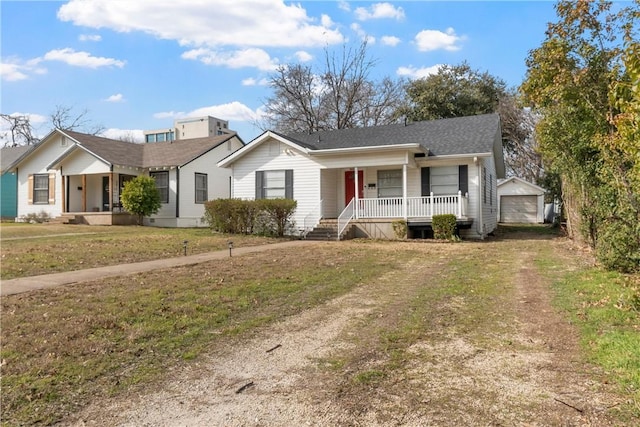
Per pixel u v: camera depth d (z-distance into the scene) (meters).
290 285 8.00
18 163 25.75
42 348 4.68
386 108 38.97
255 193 20.48
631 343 4.30
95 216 23.06
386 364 4.21
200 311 6.18
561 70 7.30
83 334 5.14
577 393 3.46
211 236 17.39
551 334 4.95
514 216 32.47
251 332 5.32
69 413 3.34
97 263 10.46
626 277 7.41
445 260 11.31
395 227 17.66
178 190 23.50
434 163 18.64
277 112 39.09
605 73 6.91
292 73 38.31
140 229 20.39
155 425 3.16
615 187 7.57
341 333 5.24
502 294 7.07
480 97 34.38
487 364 4.14
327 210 20.02
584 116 8.00
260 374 4.05
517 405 3.30
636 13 6.27
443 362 4.23
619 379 3.61
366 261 11.12
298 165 19.70
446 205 17.45
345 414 3.24
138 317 5.83
